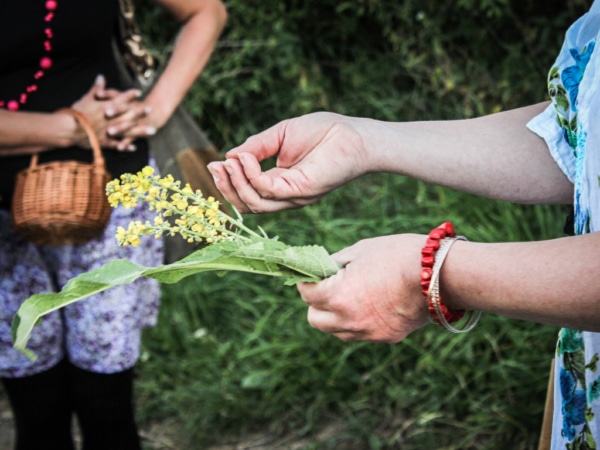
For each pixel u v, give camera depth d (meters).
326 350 3.21
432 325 3.16
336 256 1.26
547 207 3.37
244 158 1.40
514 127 1.43
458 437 2.92
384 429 2.99
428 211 3.62
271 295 3.46
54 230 2.11
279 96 4.32
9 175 2.23
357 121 1.47
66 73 2.23
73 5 2.15
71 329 2.32
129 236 1.27
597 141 1.14
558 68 1.31
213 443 3.06
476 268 1.12
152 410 3.23
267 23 4.28
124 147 2.27
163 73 2.41
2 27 2.11
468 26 4.04
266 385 3.13
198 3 2.49
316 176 1.42
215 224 1.30
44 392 2.33
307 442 3.01
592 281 1.05
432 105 4.06
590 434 1.22
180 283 3.57
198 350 3.38
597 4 1.28
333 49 4.39
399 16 4.09
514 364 2.95
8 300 2.28
